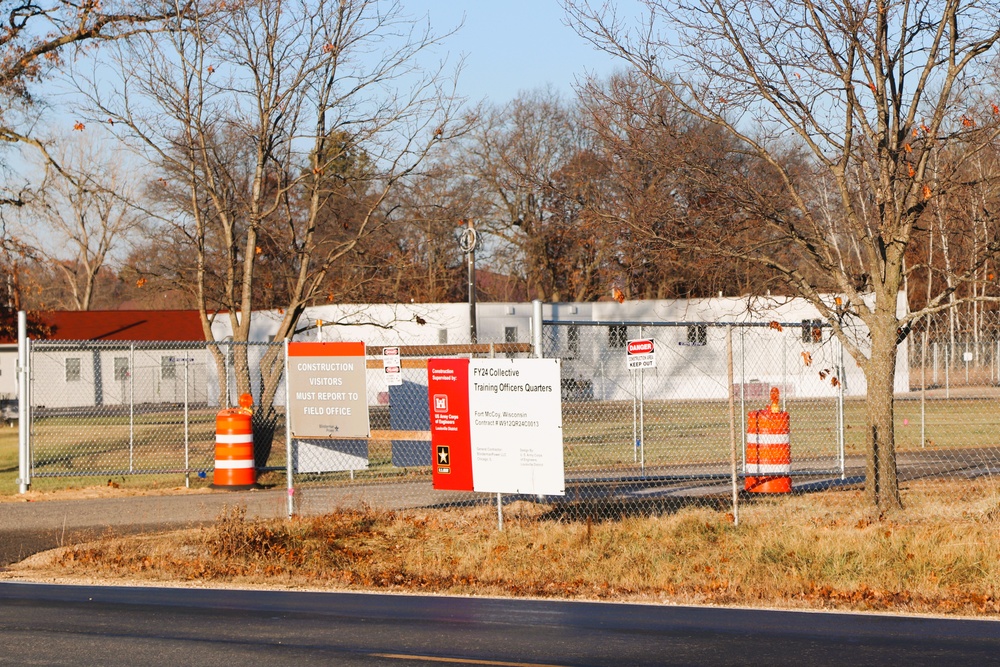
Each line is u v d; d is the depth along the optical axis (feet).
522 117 214.90
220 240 125.49
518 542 63.77
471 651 39.88
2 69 121.49
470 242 170.91
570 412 179.93
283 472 99.86
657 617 46.60
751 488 80.43
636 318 211.41
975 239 75.05
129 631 43.52
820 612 47.67
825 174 73.87
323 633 43.14
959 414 153.38
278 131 105.50
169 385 260.62
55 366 258.78
